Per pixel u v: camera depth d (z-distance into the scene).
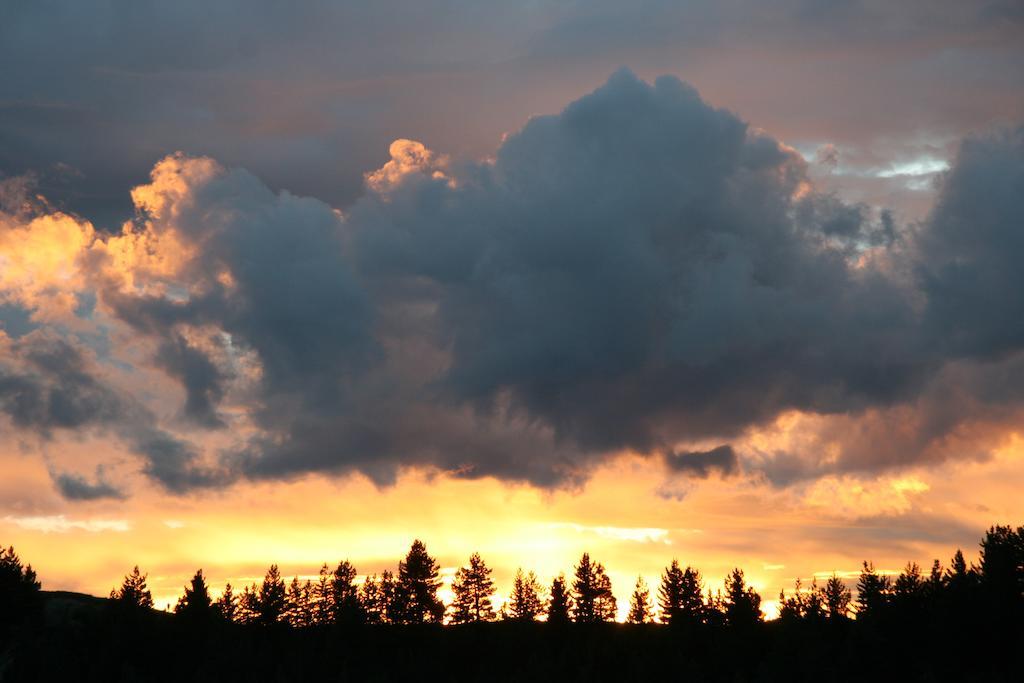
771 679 125.50
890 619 126.62
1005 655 114.88
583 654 143.62
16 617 152.88
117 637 143.38
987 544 129.25
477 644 154.38
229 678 133.88
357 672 140.88
